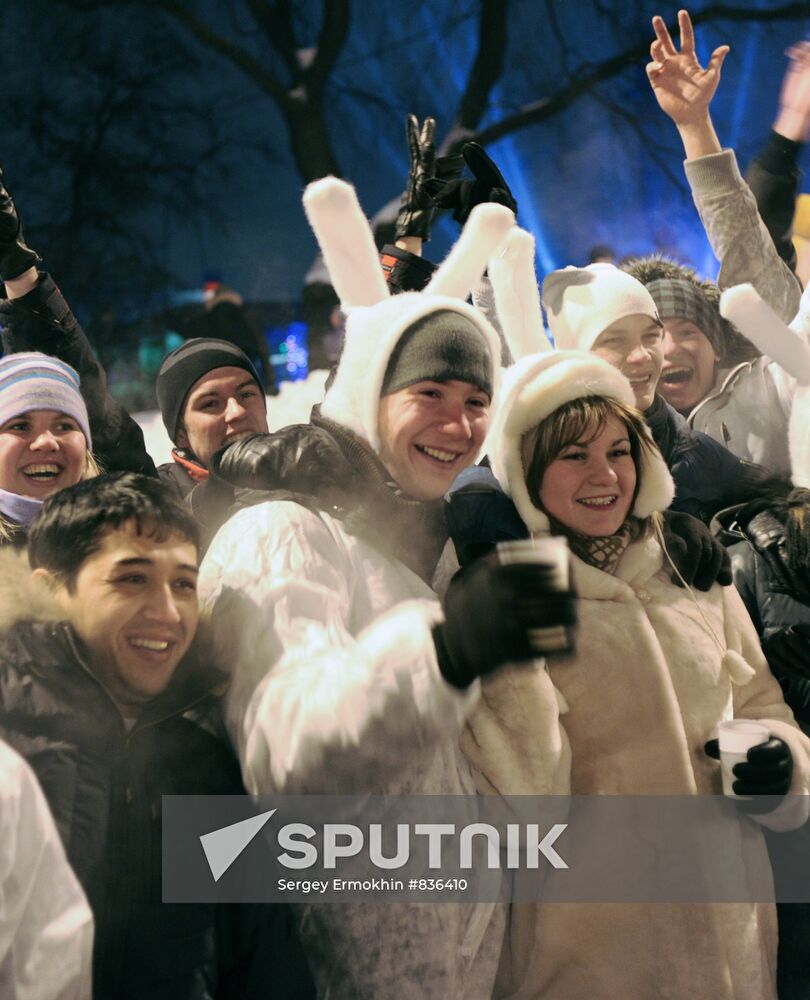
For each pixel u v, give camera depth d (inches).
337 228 102.3
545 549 64.1
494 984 97.3
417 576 90.4
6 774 73.2
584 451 97.1
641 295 125.6
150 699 79.4
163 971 77.2
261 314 476.1
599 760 96.1
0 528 106.2
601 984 94.6
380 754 71.0
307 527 83.2
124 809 77.9
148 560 78.4
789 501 111.3
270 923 81.4
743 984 94.9
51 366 112.5
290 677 74.0
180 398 134.1
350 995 84.8
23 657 77.7
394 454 91.7
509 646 63.9
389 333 91.0
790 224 162.1
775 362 129.5
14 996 72.3
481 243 104.4
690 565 101.1
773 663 105.6
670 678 97.3
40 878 73.4
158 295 593.6
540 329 113.7
